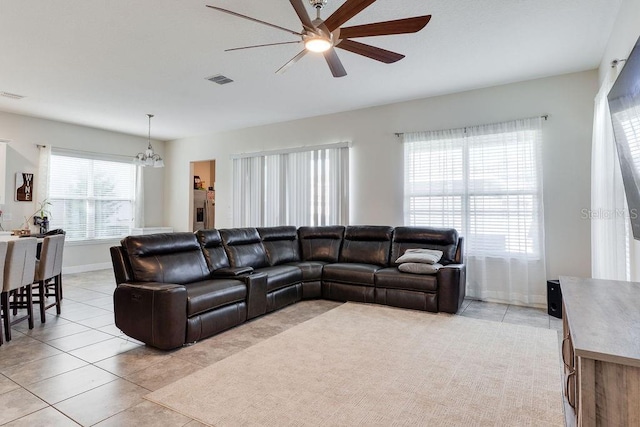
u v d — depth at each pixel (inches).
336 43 102.4
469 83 180.4
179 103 211.6
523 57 149.4
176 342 116.8
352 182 228.5
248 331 137.6
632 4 101.5
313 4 100.6
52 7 110.3
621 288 73.7
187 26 122.5
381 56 111.2
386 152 216.4
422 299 160.4
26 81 174.2
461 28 125.1
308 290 185.2
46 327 140.6
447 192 194.9
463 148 190.5
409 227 189.9
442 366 104.1
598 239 138.0
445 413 79.7
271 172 261.1
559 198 168.9
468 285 188.7
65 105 214.5
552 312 154.6
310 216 241.9
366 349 116.8
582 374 43.6
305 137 248.1
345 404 83.6
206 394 88.4
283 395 87.8
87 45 135.9
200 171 383.9
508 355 112.0
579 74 165.0
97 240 276.2
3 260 121.6
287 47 139.4
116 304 126.5
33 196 241.1
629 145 78.4
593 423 43.1
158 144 322.3
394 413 79.8
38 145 243.6
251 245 187.3
